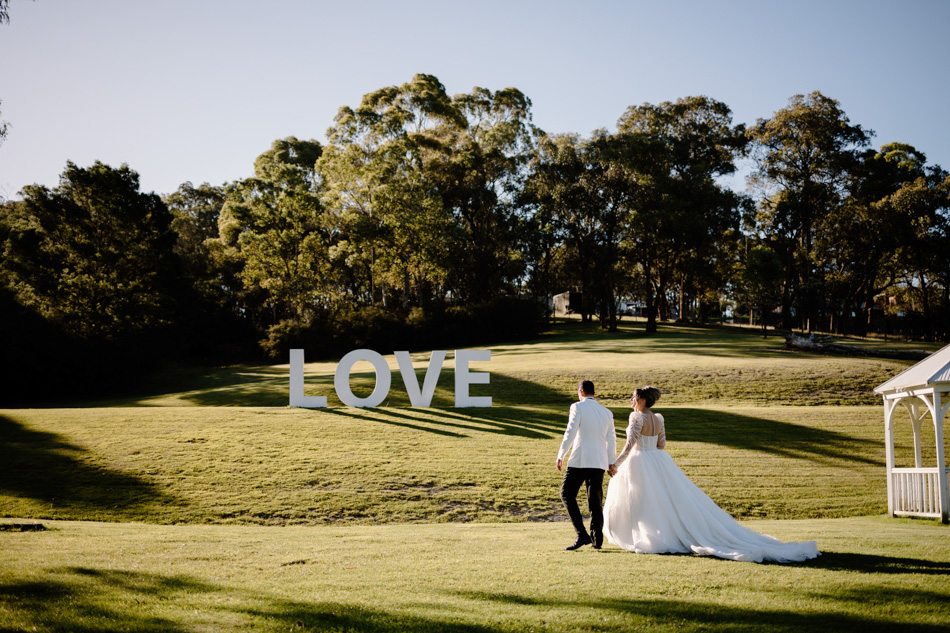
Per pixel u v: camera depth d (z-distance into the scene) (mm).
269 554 7328
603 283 60312
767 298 48688
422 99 63344
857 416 22344
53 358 37906
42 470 15328
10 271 44750
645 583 5520
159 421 20531
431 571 6168
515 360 37625
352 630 4383
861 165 59469
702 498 7254
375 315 54688
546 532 9922
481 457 16969
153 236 48156
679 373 30516
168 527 10859
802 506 13500
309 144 72062
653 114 64875
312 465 15906
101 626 4402
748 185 63125
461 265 61156
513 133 64062
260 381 36594
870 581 5480
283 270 59719
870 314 70938
